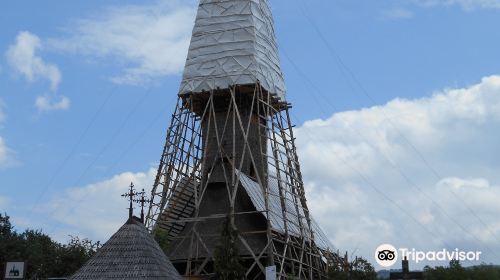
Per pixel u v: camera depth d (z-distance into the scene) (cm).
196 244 7306
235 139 8050
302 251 7662
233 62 8131
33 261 8188
